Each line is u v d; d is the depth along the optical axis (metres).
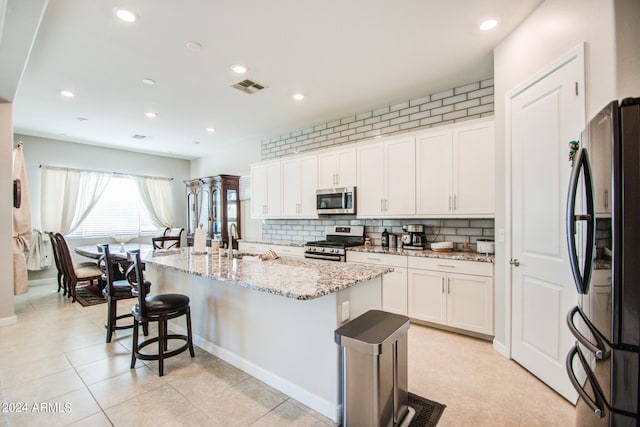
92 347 2.74
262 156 5.69
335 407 1.75
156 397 1.98
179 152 6.78
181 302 2.40
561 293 1.91
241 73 3.05
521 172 2.28
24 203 4.07
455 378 2.19
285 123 4.73
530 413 1.80
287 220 5.26
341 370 1.73
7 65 2.54
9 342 2.85
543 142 2.04
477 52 2.69
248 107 4.01
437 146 3.30
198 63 2.85
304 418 1.78
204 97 3.67
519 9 2.13
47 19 2.18
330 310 1.78
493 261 2.74
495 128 2.61
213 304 2.58
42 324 3.34
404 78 3.19
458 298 2.95
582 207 1.31
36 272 5.37
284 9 2.11
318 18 2.21
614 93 1.53
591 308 1.20
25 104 3.86
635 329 0.98
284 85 3.35
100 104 3.87
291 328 1.98
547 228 2.02
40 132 5.16
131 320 3.49
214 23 2.26
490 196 2.97
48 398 1.97
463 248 3.40
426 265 3.14
